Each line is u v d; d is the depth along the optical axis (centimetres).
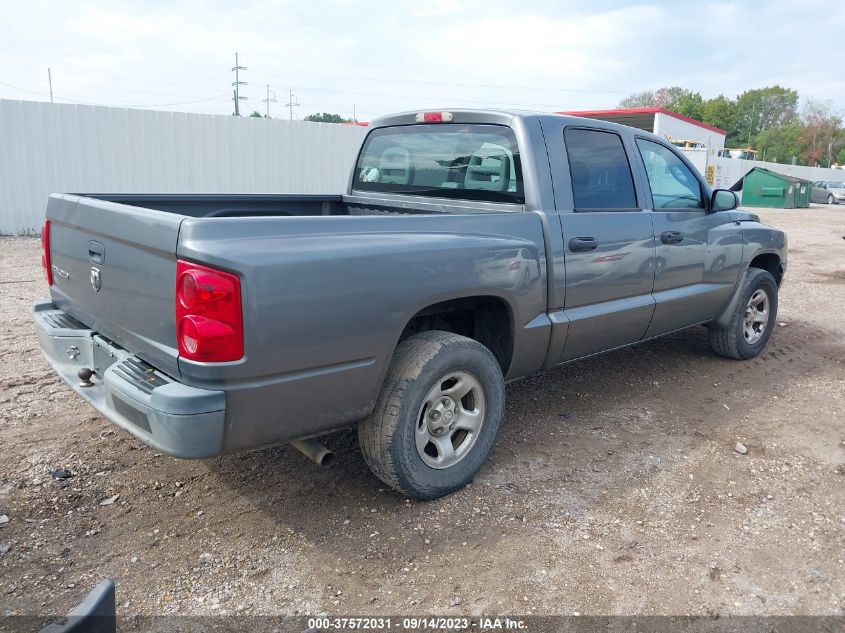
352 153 1526
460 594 268
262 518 317
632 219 426
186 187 1326
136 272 281
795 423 450
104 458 367
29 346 554
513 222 356
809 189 3506
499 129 392
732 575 285
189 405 248
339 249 277
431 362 311
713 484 363
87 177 1230
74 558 283
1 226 1182
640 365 567
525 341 369
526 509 331
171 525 309
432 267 308
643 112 2977
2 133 1152
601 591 272
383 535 306
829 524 326
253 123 1377
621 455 395
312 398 279
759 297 580
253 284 251
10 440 383
